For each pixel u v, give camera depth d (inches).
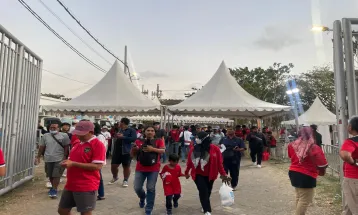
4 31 255.8
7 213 230.4
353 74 218.8
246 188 342.0
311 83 1523.1
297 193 188.5
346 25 223.1
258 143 531.8
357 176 156.3
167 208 231.3
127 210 243.6
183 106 655.1
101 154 153.3
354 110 215.6
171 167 239.8
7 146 278.2
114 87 681.0
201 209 250.7
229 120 1333.7
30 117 339.3
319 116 852.0
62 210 154.3
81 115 772.6
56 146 277.1
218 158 228.2
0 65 254.4
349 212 168.4
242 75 1557.6
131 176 409.1
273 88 1523.1
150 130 231.8
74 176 150.5
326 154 434.6
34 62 347.3
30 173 345.7
